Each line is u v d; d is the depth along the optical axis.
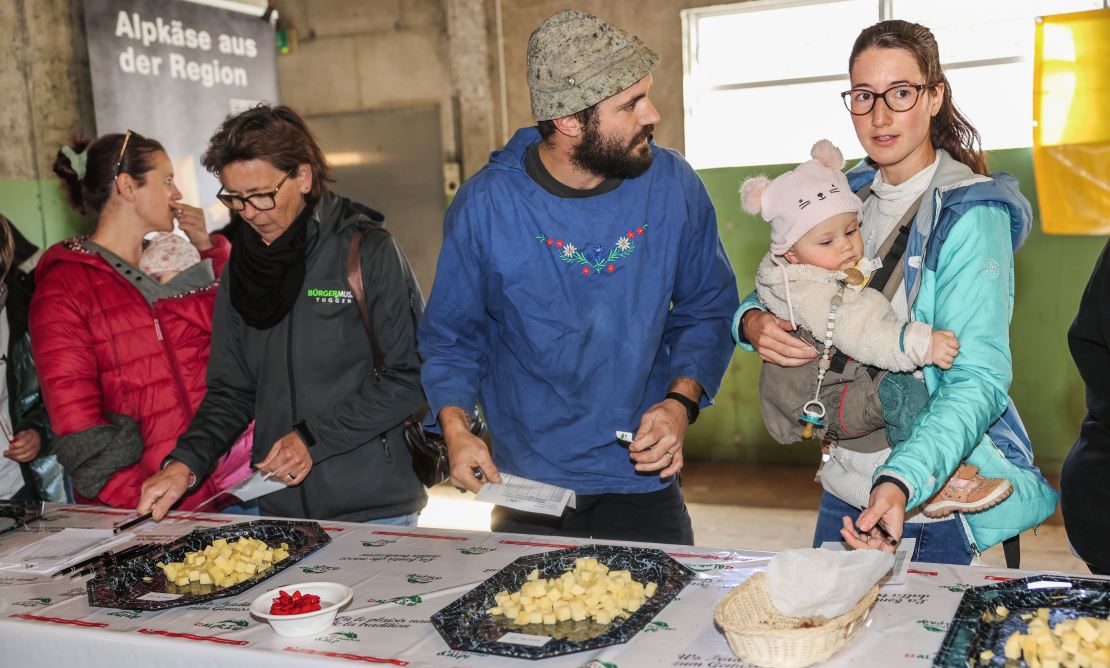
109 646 1.62
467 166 6.68
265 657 1.52
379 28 6.75
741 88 6.16
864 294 1.92
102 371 2.92
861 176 2.18
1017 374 5.52
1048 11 5.43
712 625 1.57
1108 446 1.89
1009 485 1.91
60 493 3.43
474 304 2.29
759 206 2.09
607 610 1.58
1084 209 5.27
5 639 1.71
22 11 5.23
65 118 5.43
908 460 1.65
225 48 5.12
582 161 2.06
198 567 1.92
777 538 4.86
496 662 1.46
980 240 1.79
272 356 2.54
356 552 2.03
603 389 2.19
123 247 3.08
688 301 2.36
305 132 2.56
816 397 1.99
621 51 1.99
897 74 1.87
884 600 1.62
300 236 2.52
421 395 2.50
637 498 2.27
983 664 1.35
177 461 2.42
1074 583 1.56
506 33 6.46
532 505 1.95
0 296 3.12
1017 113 5.57
